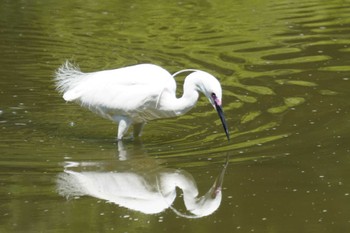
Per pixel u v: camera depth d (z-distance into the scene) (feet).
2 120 45.19
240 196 34.04
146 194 34.63
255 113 45.27
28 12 72.64
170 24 68.08
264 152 39.17
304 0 77.00
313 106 46.14
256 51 59.00
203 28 66.44
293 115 44.68
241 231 30.71
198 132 42.75
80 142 41.52
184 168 37.42
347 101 46.85
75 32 65.98
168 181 35.99
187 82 39.99
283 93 48.85
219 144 40.60
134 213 32.58
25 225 31.40
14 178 36.09
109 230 30.89
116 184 35.65
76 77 44.06
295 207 32.76
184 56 58.08
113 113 42.32
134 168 37.58
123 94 41.34
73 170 37.24
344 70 53.26
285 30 64.90
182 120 44.93
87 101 42.83
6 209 32.91
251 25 67.05
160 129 43.62
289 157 38.37
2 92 50.72
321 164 37.42
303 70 53.67
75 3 76.38
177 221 31.78
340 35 62.69
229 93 49.19
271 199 33.60
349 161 37.73
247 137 41.45
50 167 37.58
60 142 41.42
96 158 39.04
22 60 58.13
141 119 42.11
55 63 57.31
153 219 32.04
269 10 72.64
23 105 48.16
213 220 31.76
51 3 76.23
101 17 70.95
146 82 41.11
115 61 57.47
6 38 64.08
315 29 65.00
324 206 32.78
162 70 42.01
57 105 48.26
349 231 30.45
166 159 38.73
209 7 74.38
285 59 56.54
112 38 63.93
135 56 58.59
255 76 52.70
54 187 35.22
